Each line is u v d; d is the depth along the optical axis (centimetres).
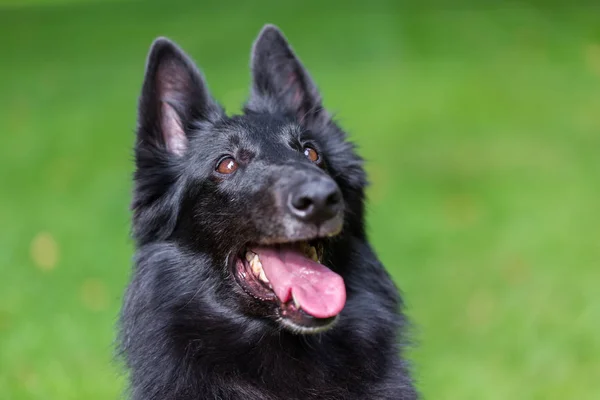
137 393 584
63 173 1666
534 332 1017
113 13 3544
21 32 3241
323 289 555
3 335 1001
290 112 698
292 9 3278
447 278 1192
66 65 2612
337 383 589
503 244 1297
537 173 1595
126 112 2066
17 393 859
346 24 2922
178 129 658
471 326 1052
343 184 655
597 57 2406
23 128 1991
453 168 1645
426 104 2061
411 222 1405
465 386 905
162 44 650
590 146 1739
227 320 586
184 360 582
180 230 611
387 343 618
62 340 989
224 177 597
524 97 2089
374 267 640
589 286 1127
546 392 883
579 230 1325
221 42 2741
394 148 1770
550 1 3102
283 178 558
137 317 600
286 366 582
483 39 2656
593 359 945
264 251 584
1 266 1226
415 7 3147
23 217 1436
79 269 1218
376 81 2270
